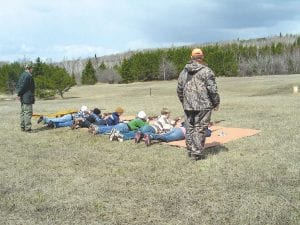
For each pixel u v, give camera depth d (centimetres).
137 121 1216
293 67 9525
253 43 16950
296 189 718
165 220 617
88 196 726
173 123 1322
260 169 844
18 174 874
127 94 5450
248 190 724
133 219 626
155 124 1192
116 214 646
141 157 988
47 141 1227
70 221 627
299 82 4359
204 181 786
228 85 5200
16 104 3709
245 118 1603
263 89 4222
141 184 784
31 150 1107
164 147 1080
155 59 8975
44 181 822
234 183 765
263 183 757
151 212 648
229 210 643
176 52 9244
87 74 9344
